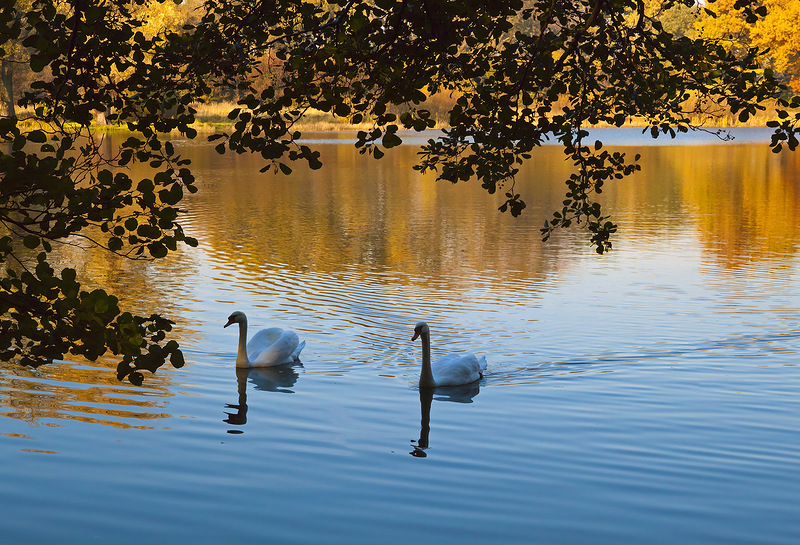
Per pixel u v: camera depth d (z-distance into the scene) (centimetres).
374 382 1076
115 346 407
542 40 640
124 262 1781
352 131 7294
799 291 1562
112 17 590
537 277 1697
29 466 783
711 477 784
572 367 1130
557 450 848
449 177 662
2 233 2056
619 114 714
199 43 588
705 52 671
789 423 924
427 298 1509
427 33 530
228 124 7088
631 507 721
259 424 912
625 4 669
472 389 1048
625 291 1571
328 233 2227
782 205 2859
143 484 750
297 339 1172
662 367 1126
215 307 1428
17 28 440
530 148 639
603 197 3089
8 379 1036
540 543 654
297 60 539
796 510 719
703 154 5366
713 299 1503
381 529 674
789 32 6725
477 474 788
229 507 709
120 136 5794
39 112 548
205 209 2692
